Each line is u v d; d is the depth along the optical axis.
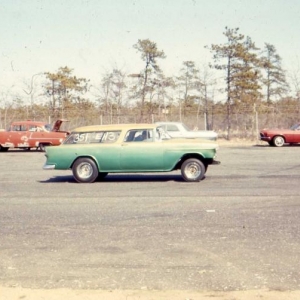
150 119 42.38
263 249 6.92
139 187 13.77
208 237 7.68
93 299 5.11
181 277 5.79
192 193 12.41
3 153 29.36
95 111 43.50
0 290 5.41
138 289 5.41
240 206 10.43
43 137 29.72
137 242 7.46
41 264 6.41
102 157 14.83
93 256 6.74
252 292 5.23
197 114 41.31
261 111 43.44
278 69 52.19
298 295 5.14
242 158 23.42
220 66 43.47
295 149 29.47
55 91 50.06
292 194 12.00
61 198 12.04
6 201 11.70
